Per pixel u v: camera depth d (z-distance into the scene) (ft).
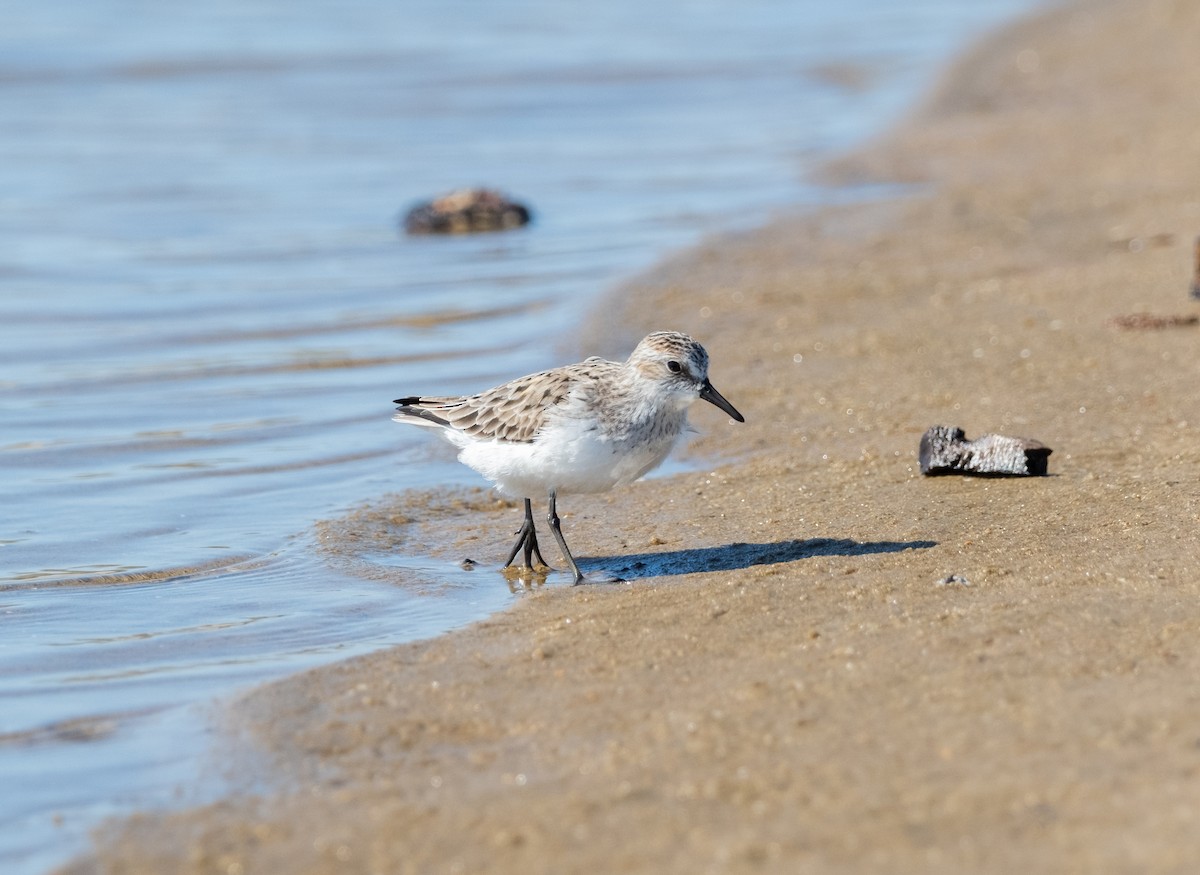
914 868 23.06
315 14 159.63
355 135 112.37
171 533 44.19
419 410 40.55
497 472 38.65
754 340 59.52
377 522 44.57
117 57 137.28
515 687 31.50
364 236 85.66
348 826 26.02
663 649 32.76
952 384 52.08
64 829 26.66
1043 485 41.91
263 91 126.52
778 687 29.86
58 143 109.09
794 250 73.61
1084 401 48.93
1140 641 30.45
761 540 40.22
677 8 167.32
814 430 49.39
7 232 85.51
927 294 63.77
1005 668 29.66
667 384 37.73
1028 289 62.28
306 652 34.99
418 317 68.23
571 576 39.24
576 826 25.21
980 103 109.09
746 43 145.59
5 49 138.72
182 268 78.48
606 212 88.22
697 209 86.63
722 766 26.76
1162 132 90.33
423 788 27.20
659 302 66.13
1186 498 39.52
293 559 41.81
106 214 90.12
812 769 26.32
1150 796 24.26
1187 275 60.95
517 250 80.74
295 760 28.84
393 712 30.76
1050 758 25.82
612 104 121.29
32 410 56.18
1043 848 23.24
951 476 43.62
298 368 61.05
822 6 166.81
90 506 46.52
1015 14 145.69
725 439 49.42
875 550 38.19
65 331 67.00
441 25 155.12
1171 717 26.86
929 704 28.40
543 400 37.63
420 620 36.68
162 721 31.19
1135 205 75.05
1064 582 34.37
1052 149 90.89
